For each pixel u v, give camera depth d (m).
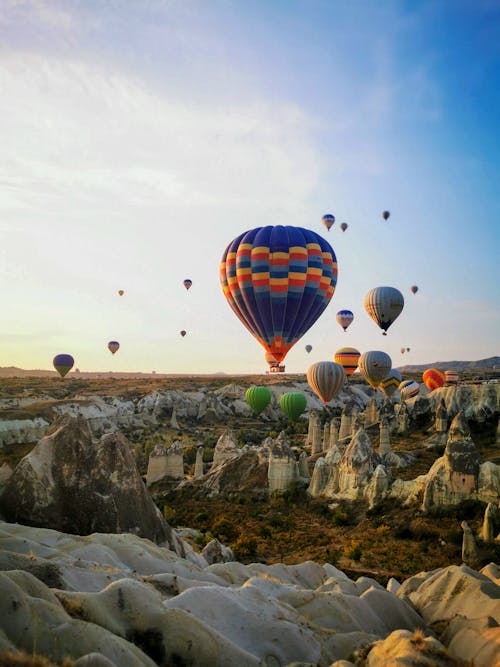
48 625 12.77
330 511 53.25
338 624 19.17
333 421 74.56
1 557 16.75
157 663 14.41
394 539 44.09
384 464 56.34
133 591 15.50
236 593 18.36
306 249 59.53
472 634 17.31
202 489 65.88
